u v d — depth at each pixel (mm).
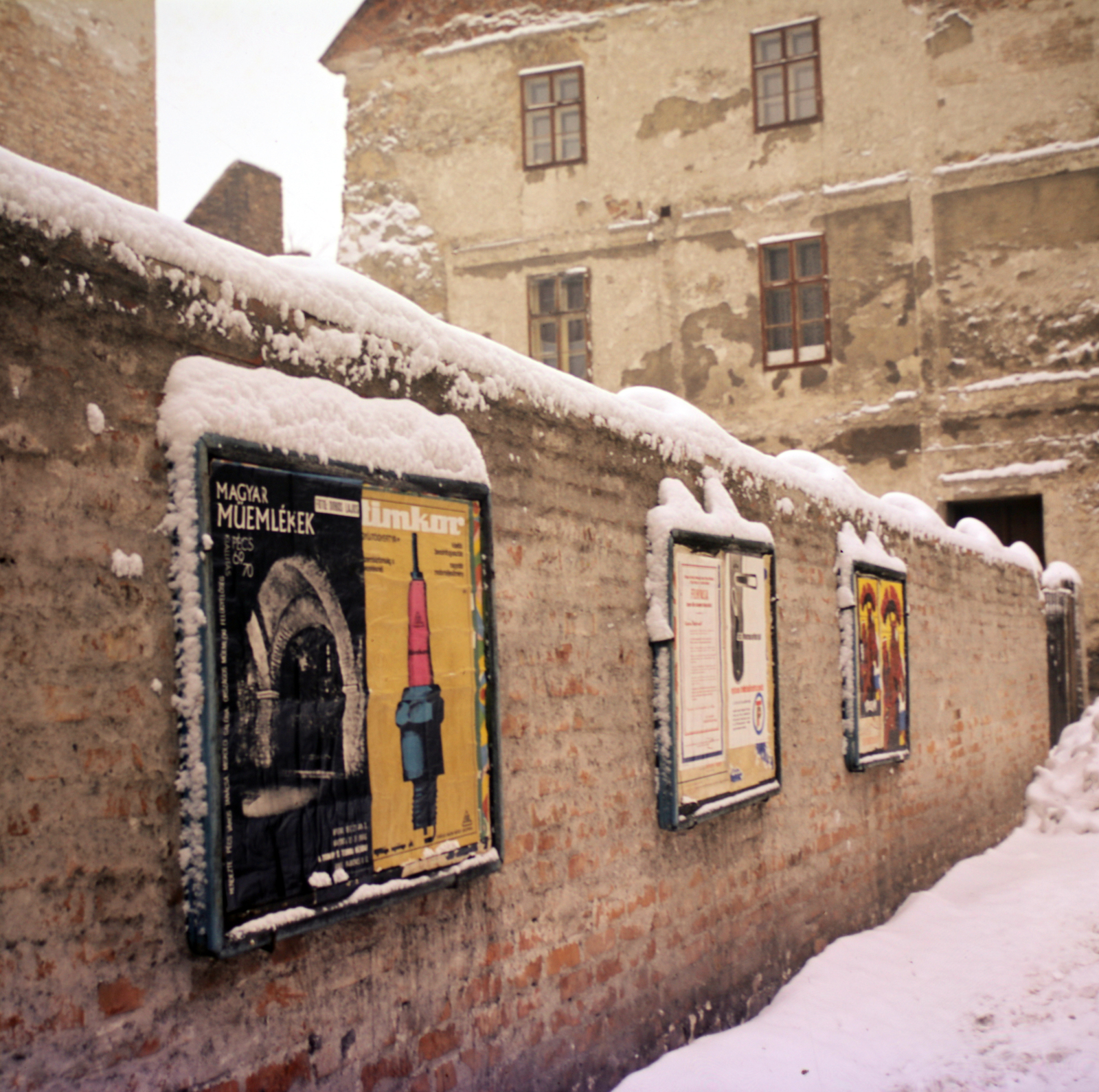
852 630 6004
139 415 2244
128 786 2158
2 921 1930
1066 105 14383
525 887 3334
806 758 5484
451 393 3145
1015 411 14328
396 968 2799
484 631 3121
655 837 4074
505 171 16375
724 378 15516
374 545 2740
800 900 5320
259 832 2334
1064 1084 4020
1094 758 10047
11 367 2016
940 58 14906
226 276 2457
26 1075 1942
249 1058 2367
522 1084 3234
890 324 14914
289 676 2449
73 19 12625
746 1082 3814
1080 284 14203
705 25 15797
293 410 2533
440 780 2912
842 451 15008
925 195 14844
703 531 4336
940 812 7645
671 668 4105
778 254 15531
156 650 2234
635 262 15906
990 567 9406
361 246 16750
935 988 5156
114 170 13016
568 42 16250
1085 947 5719
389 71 16859
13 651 1985
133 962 2137
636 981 3875
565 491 3676
